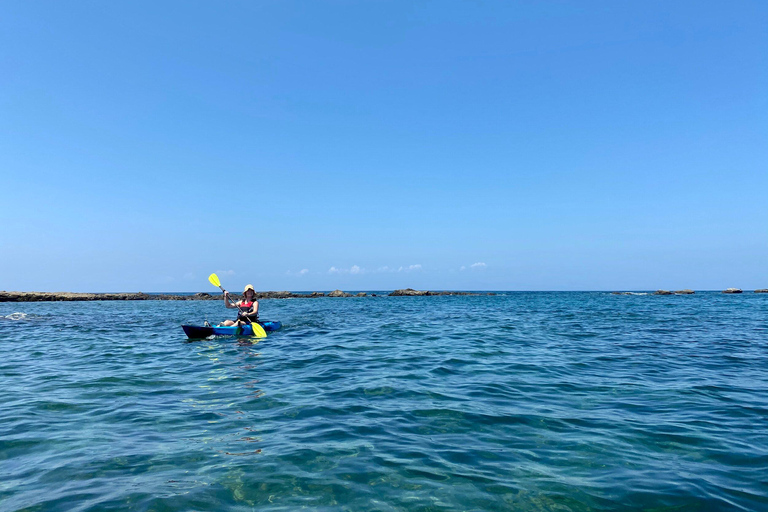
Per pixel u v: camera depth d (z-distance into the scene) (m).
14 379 7.07
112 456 3.89
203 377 7.19
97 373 7.52
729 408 5.29
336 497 3.16
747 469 3.57
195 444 4.18
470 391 6.22
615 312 23.77
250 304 13.52
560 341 11.58
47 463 3.74
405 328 15.25
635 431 4.50
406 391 6.23
